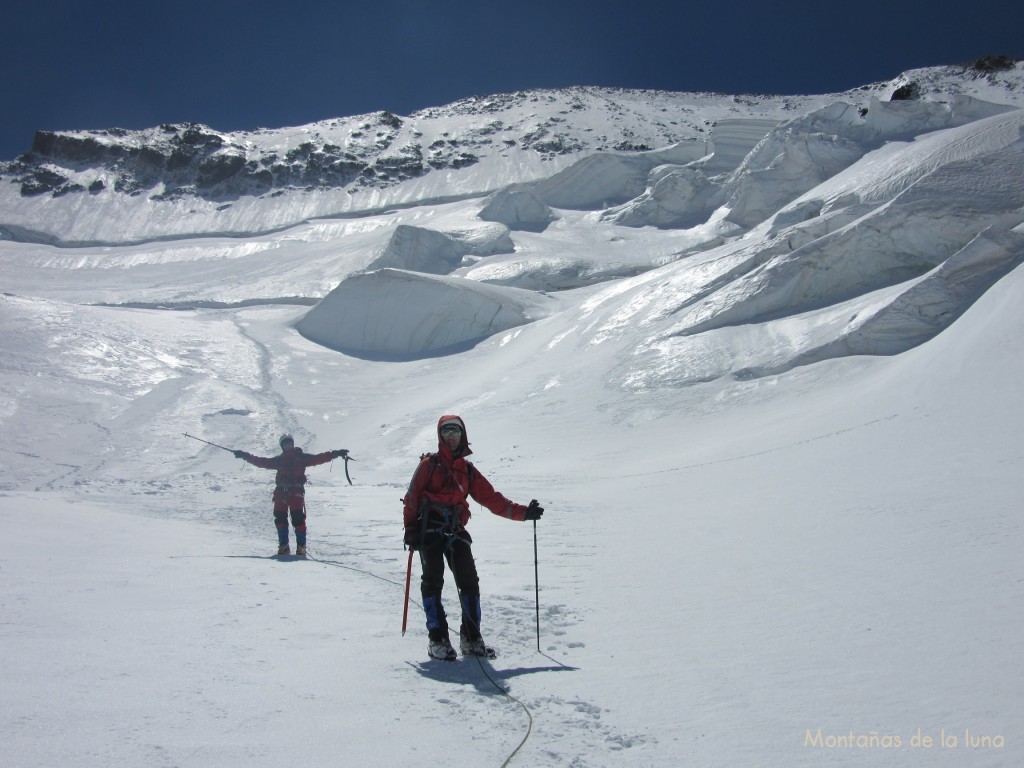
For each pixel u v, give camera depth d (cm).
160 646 379
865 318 2562
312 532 970
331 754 269
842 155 5459
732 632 451
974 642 396
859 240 2981
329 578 639
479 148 12662
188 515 1105
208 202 11706
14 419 2822
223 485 1494
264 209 11281
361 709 321
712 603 526
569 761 281
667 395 2667
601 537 873
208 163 12306
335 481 1969
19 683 301
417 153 12631
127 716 279
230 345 4206
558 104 14612
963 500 848
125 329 4147
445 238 6134
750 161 6225
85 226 11006
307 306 5353
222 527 991
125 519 961
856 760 277
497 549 803
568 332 3625
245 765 251
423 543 441
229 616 465
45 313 4094
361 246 7238
